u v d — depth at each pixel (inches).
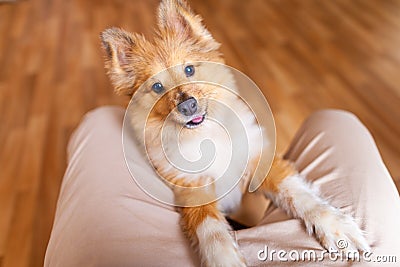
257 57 118.9
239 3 155.7
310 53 118.8
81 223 42.3
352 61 113.2
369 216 42.2
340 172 47.7
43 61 129.3
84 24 151.2
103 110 63.9
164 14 48.4
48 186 83.3
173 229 43.8
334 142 52.1
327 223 41.9
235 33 133.3
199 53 47.9
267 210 51.6
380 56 114.3
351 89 102.0
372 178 46.0
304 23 136.7
